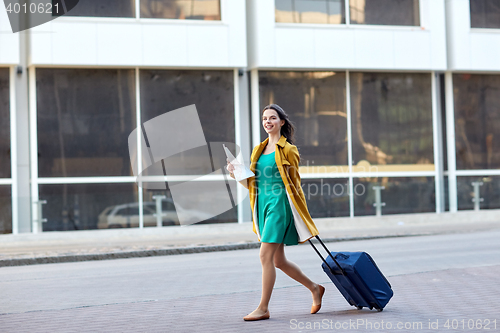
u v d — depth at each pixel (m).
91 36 15.80
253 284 7.84
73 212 15.61
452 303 5.88
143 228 15.96
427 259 10.12
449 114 18.70
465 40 18.50
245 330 4.80
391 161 18.12
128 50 16.02
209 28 16.53
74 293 7.56
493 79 19.11
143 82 16.36
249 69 17.31
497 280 7.37
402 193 17.83
